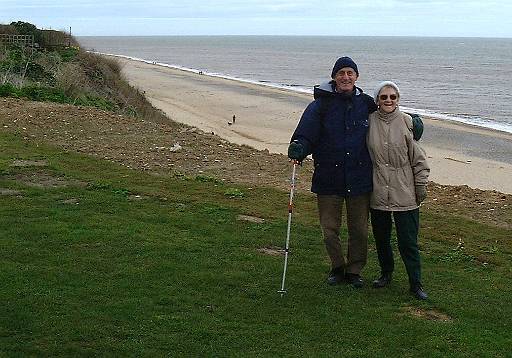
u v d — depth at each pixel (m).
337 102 5.84
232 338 4.91
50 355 4.52
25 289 5.56
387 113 5.82
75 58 31.36
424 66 98.75
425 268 6.76
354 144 5.79
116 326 5.00
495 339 5.10
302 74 78.94
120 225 7.50
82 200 8.53
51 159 10.75
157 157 11.38
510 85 64.06
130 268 6.18
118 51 149.12
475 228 8.25
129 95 28.77
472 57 131.62
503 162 23.50
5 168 9.92
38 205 8.22
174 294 5.65
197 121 31.50
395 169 5.81
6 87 17.88
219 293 5.76
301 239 7.44
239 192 9.24
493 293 6.09
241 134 28.41
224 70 83.88
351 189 5.82
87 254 6.53
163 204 8.59
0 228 7.23
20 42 32.47
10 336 4.75
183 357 4.61
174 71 67.38
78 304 5.33
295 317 5.34
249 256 6.71
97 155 11.31
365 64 103.62
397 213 5.84
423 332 5.16
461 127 32.03
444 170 21.84
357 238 6.01
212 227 7.66
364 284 6.16
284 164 11.61
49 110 15.00
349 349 4.84
